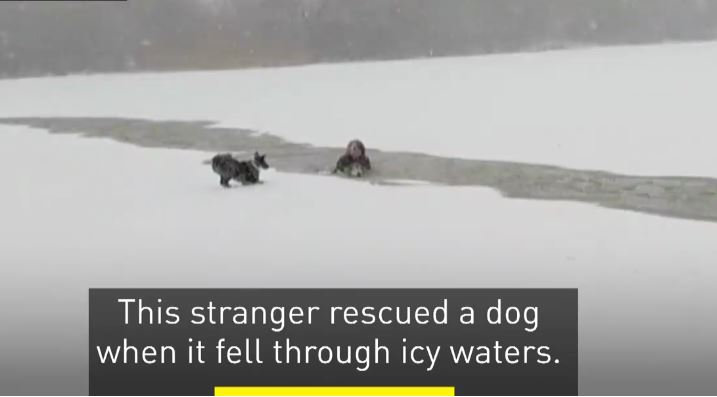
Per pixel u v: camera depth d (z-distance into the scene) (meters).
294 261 8.88
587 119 19.27
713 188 12.16
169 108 27.06
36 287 8.27
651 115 19.17
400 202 11.75
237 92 31.02
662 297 7.55
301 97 27.88
